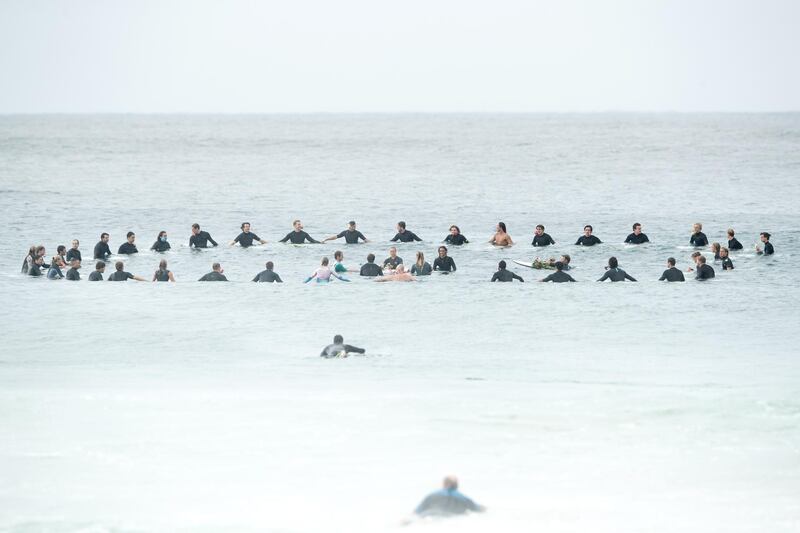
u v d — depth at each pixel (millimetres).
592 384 79000
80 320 109188
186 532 48750
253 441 63219
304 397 74562
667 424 66812
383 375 83438
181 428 66188
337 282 134375
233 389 77438
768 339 100000
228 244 176375
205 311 114438
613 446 62281
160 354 93312
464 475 57250
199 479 56531
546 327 106125
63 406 71438
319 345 97438
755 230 199250
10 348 95938
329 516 51094
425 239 187250
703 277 137625
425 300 121125
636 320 109750
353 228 177625
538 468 58562
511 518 50750
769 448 61844
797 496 53938
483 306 117438
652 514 51188
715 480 56469
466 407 71125
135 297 122250
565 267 142000
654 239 184750
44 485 55438
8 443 62688
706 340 99500
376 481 56250
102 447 62031
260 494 54250
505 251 169250
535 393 75750
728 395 74562
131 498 53656
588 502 53031
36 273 140625
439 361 89250
